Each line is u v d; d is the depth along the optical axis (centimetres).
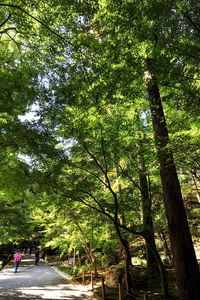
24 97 673
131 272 981
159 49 479
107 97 698
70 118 789
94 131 805
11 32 1055
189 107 503
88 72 679
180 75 479
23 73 797
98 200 877
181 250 573
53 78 709
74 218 885
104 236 1223
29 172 741
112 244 1185
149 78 741
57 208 910
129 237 1060
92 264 1259
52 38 717
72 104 719
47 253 2805
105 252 1287
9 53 949
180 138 583
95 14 586
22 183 697
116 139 850
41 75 726
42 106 695
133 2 482
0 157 775
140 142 754
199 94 459
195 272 553
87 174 900
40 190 759
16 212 932
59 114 737
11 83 672
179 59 476
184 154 580
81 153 834
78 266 1477
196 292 535
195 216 1158
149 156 780
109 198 986
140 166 923
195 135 589
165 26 447
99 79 671
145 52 588
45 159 715
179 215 603
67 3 596
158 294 787
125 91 671
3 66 869
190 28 431
